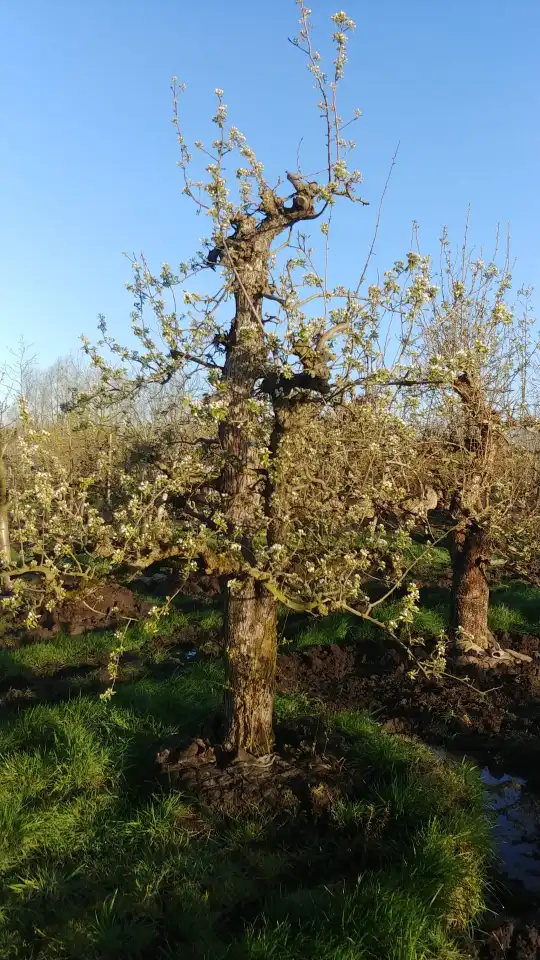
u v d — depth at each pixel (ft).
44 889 13.28
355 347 14.44
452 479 24.62
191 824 15.02
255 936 12.00
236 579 15.31
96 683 23.65
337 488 17.24
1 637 28.96
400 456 20.16
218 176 14.64
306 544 16.22
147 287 15.53
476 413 23.02
